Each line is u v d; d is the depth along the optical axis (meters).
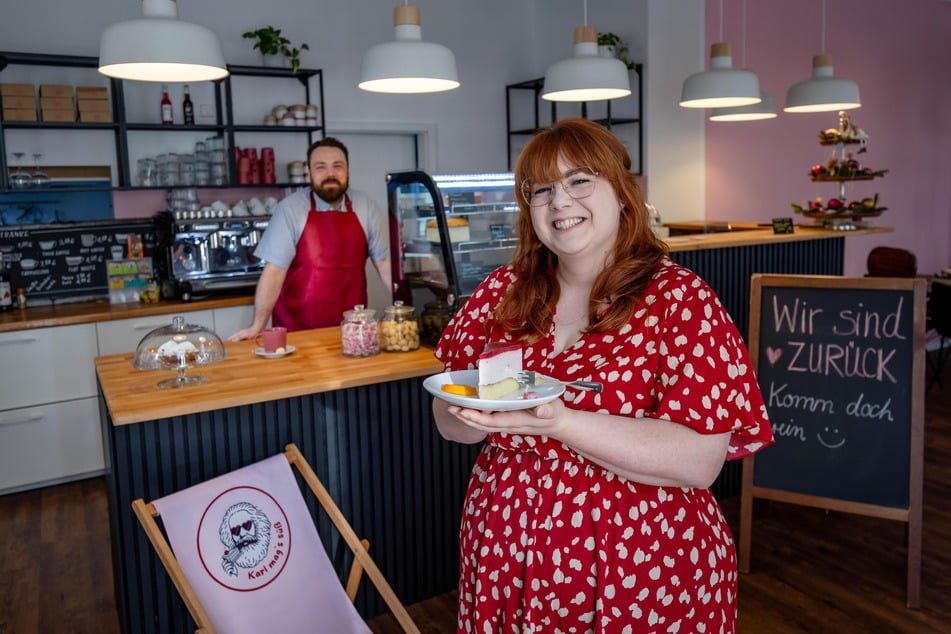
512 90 6.36
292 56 5.14
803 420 3.02
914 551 2.77
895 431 2.86
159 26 2.37
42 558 3.41
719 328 1.41
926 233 7.59
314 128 5.22
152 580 2.39
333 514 2.45
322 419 2.63
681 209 6.01
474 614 1.58
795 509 3.64
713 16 5.98
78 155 4.77
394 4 5.77
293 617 2.22
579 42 3.47
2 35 4.53
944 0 7.37
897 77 7.17
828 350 2.98
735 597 1.60
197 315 4.61
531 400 1.25
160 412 2.22
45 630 2.81
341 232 4.09
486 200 3.06
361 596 2.78
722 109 4.84
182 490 2.22
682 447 1.36
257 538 2.24
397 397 2.77
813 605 2.82
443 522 2.92
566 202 1.47
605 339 1.48
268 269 3.99
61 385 4.25
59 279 4.75
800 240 4.52
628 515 1.44
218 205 4.90
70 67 4.69
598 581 1.43
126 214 4.96
